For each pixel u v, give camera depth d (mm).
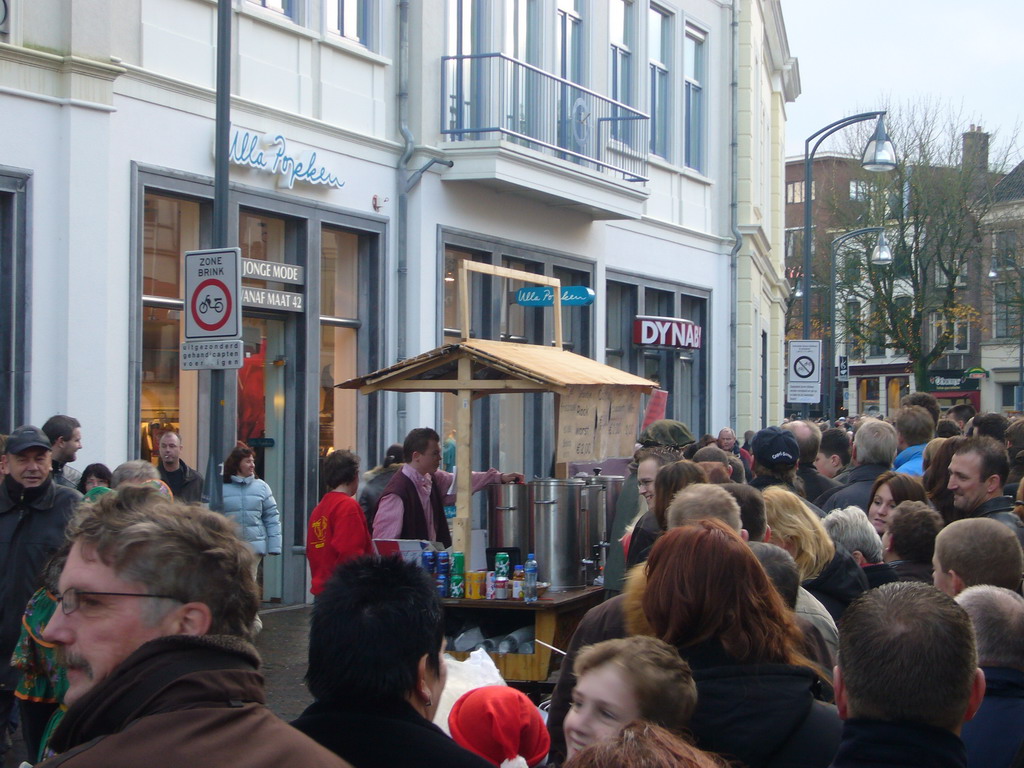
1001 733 3365
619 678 2793
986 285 47062
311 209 12820
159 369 11297
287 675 9391
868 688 2598
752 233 23266
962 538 4230
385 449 13891
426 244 14234
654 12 20438
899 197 44156
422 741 2582
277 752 1949
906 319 45594
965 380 60938
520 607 7246
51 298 10039
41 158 9977
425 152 14203
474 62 15156
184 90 11281
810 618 4266
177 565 2180
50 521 6441
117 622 2160
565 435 8438
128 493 2309
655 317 19609
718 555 3297
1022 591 4414
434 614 2732
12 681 6480
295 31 12656
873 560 5340
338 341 13531
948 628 2598
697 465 5523
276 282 12570
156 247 11289
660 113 20844
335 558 8414
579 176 16156
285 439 12875
